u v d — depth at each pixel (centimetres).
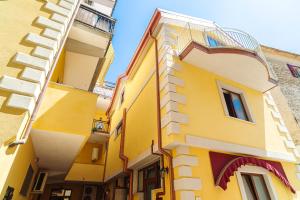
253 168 593
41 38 414
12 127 310
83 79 1059
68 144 595
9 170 375
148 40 852
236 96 784
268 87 846
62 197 1344
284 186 625
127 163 820
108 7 1088
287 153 723
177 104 568
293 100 1107
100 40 761
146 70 861
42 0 480
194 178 473
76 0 561
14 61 362
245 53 687
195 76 677
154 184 639
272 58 1292
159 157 621
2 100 321
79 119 544
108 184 1182
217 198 477
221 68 734
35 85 359
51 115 515
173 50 696
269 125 769
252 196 563
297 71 1298
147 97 769
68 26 520
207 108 625
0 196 387
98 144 1555
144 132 714
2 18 394
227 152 579
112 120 1403
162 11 792
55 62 447
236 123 663
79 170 1207
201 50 640
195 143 521
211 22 961
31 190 758
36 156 704
